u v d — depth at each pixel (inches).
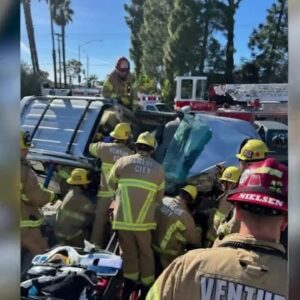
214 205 168.2
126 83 246.1
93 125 212.7
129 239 148.6
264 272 44.4
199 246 155.4
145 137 155.5
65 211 166.6
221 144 187.6
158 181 151.9
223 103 674.2
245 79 820.0
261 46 686.5
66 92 278.7
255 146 135.0
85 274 104.7
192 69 1003.3
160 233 153.6
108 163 176.4
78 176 169.6
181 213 150.3
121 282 127.4
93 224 168.2
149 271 149.4
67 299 100.4
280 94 534.6
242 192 48.7
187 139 186.2
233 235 49.0
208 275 45.6
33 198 140.6
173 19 1027.9
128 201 149.3
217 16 940.0
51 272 104.7
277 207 46.3
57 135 219.9
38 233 143.9
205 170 180.2
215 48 962.7
